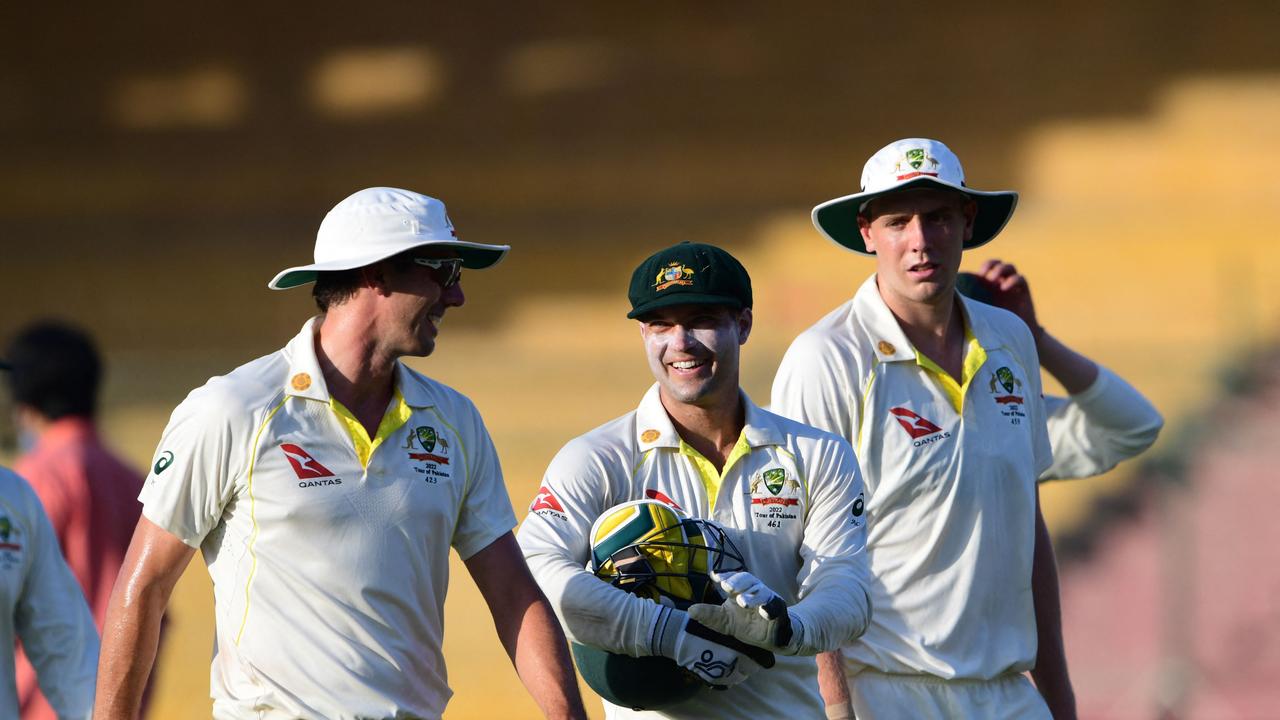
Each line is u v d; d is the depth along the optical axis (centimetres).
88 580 1603
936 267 1355
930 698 1370
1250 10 4009
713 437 1166
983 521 1375
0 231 4150
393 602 1078
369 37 4269
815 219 1459
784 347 2903
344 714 1056
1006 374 1416
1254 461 2769
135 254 4103
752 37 4169
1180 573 2702
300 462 1063
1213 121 3988
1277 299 3772
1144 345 2938
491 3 4241
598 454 1162
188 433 1060
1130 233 3909
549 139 4159
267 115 4247
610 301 3934
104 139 4247
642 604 1066
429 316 1095
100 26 4322
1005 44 4094
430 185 4175
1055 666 1480
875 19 4147
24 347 1662
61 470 1627
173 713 2598
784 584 1148
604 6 4219
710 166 4103
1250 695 2625
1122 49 4053
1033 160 4031
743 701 1137
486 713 2741
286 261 4088
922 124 4094
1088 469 1686
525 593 1138
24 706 1566
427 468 1102
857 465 1177
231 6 4306
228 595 1072
